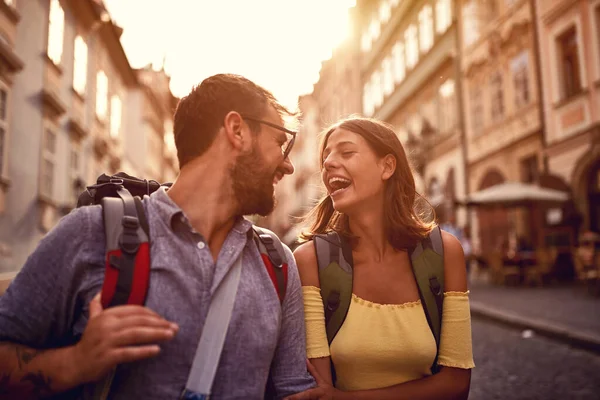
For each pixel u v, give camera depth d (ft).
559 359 17.26
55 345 3.70
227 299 3.70
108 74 74.74
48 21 47.32
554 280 43.32
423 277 5.20
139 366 3.49
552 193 43.91
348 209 5.47
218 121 4.00
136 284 3.45
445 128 69.21
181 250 3.65
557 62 46.78
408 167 5.58
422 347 5.07
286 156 4.25
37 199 45.65
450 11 66.39
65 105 53.83
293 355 4.31
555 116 46.93
